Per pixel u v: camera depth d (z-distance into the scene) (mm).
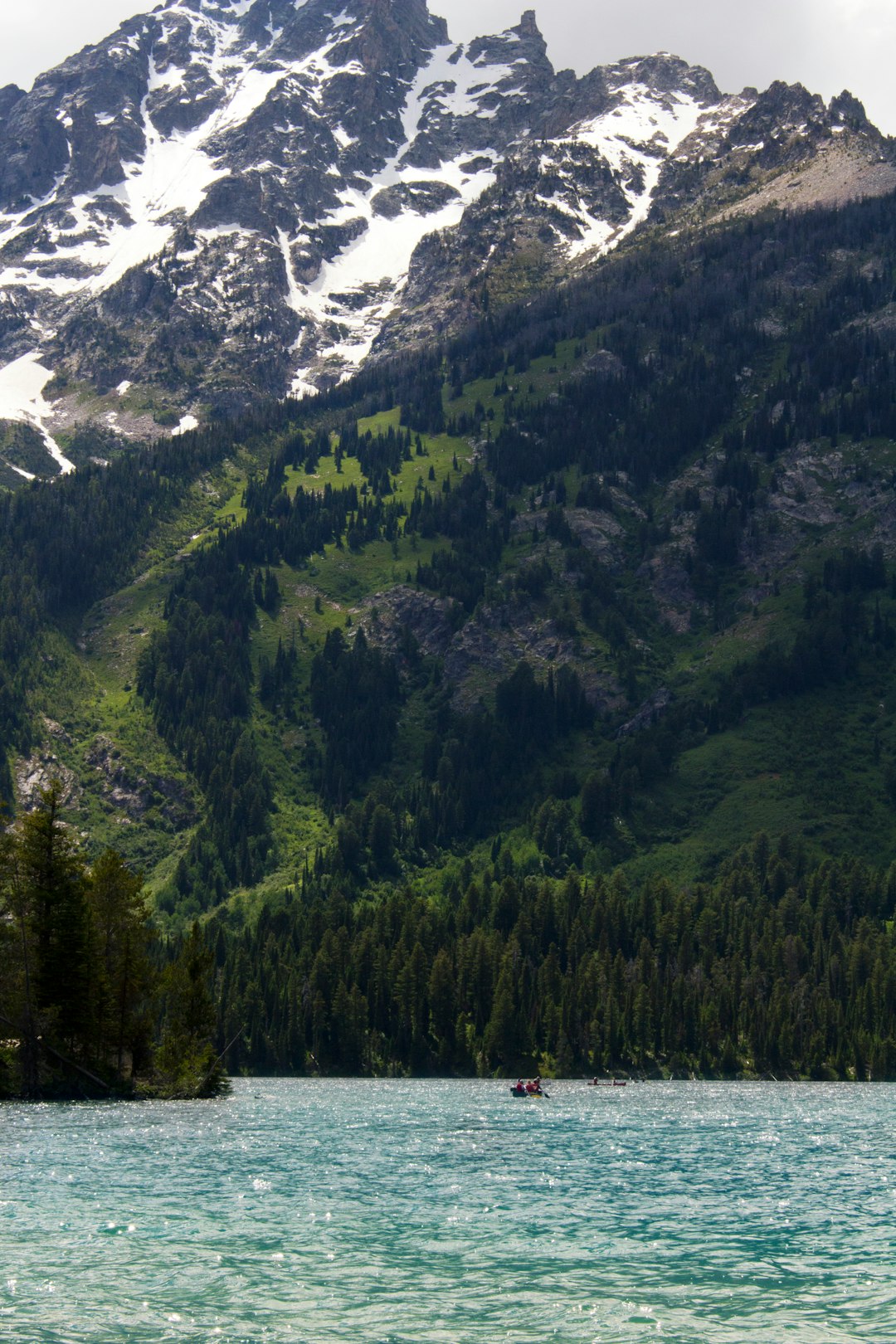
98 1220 106250
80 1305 81562
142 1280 87625
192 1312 80688
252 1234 102062
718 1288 87812
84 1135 163375
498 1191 125750
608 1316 81375
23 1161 139375
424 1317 80688
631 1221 110438
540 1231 105438
